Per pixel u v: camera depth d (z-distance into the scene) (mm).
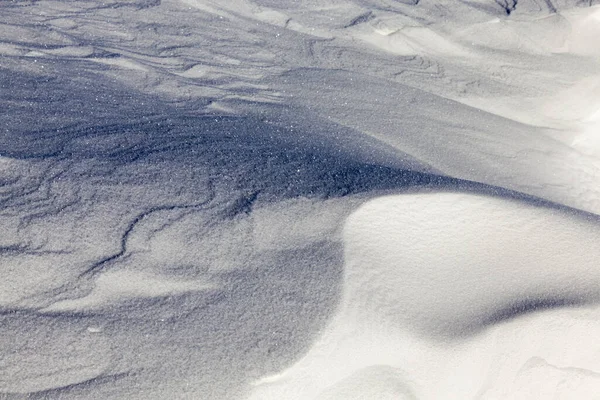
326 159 2686
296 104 3822
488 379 1999
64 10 4738
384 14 5957
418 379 1875
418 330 1925
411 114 4043
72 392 1558
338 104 3945
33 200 2102
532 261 2291
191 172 2354
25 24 4266
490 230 2350
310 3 5926
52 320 1711
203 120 3094
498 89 5152
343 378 1764
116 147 2508
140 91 3492
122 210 2105
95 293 1809
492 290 2148
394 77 4906
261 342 1722
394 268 2066
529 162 3963
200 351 1676
